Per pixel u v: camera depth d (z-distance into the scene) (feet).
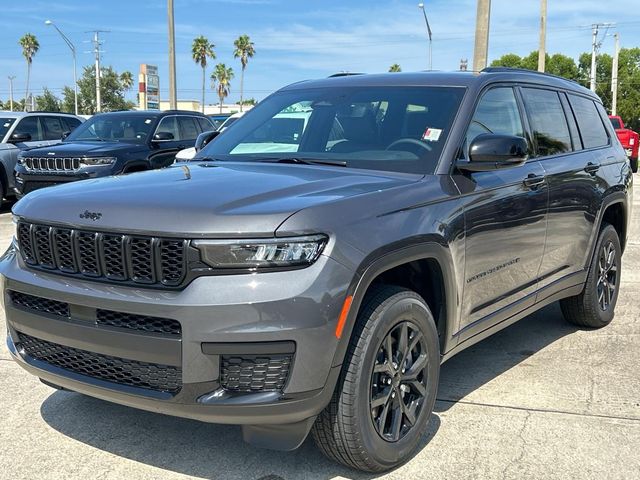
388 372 10.31
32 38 258.37
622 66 251.80
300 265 9.01
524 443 11.59
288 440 9.47
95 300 9.43
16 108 283.38
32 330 10.31
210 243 8.92
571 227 15.72
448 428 12.16
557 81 17.10
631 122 252.62
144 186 10.61
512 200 13.03
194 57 246.68
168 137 36.81
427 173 11.76
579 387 14.14
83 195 10.37
